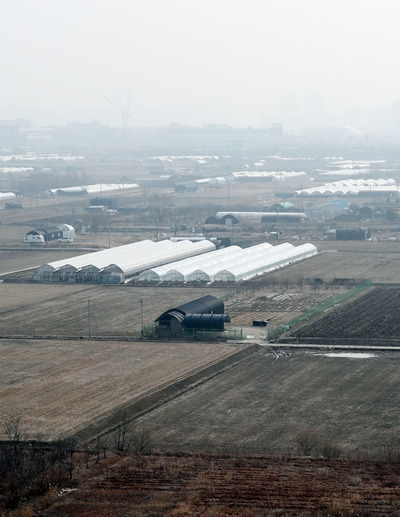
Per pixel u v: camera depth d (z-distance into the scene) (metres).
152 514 55.69
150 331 103.69
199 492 58.81
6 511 56.75
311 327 106.56
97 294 131.00
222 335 101.94
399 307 117.38
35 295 131.00
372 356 93.19
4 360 93.50
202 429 72.12
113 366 90.31
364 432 70.75
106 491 59.41
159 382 84.19
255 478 61.09
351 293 127.00
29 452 67.00
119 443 68.06
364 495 57.88
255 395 80.50
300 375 86.56
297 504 56.59
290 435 70.38
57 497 58.72
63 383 84.44
